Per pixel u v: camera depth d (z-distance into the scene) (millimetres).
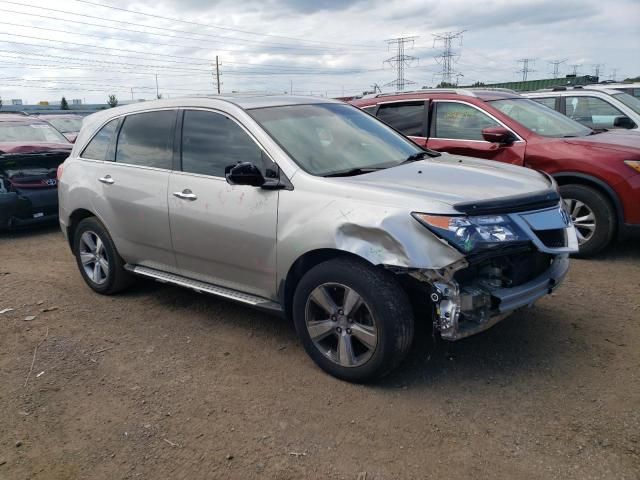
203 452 3068
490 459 2906
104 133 5316
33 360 4180
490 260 3475
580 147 6055
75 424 3369
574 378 3629
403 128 7422
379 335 3422
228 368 3967
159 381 3826
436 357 3963
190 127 4527
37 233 8492
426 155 4723
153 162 4734
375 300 3381
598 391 3467
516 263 3512
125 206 4867
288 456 3006
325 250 3631
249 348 4262
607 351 3967
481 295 3309
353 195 3520
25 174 8047
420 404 3418
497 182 3771
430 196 3354
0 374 3984
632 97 8992
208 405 3512
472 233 3186
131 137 5000
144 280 5859
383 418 3293
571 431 3092
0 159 7852
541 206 3570
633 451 2902
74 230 5680
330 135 4375
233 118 4254
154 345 4371
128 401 3594
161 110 4801
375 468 2883
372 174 3871
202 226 4266
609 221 5898
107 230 5180
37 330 4711
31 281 5988
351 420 3291
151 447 3131
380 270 3416
